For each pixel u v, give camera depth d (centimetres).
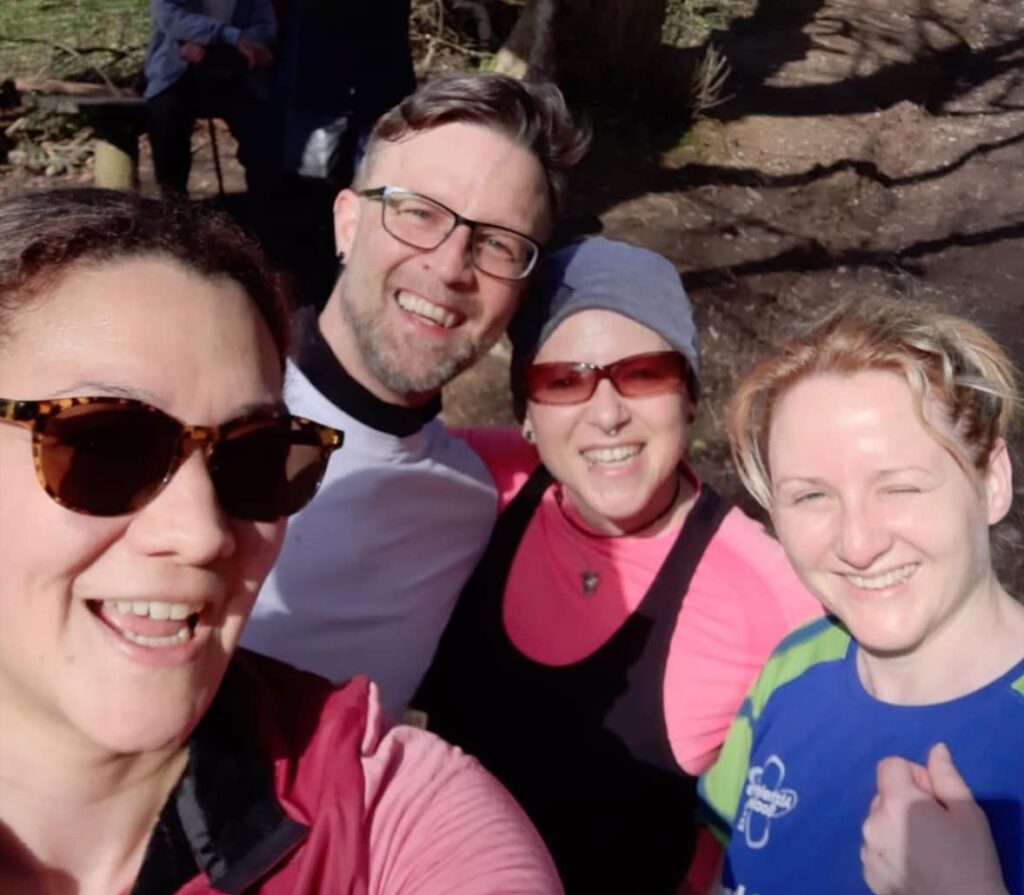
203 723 41
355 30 146
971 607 52
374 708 44
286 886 39
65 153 195
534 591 73
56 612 36
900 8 359
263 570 40
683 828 68
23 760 38
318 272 155
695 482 74
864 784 53
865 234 231
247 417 38
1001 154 276
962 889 46
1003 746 49
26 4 243
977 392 52
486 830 41
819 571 54
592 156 229
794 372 55
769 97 281
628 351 69
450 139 73
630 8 242
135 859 40
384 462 73
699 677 68
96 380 36
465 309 73
